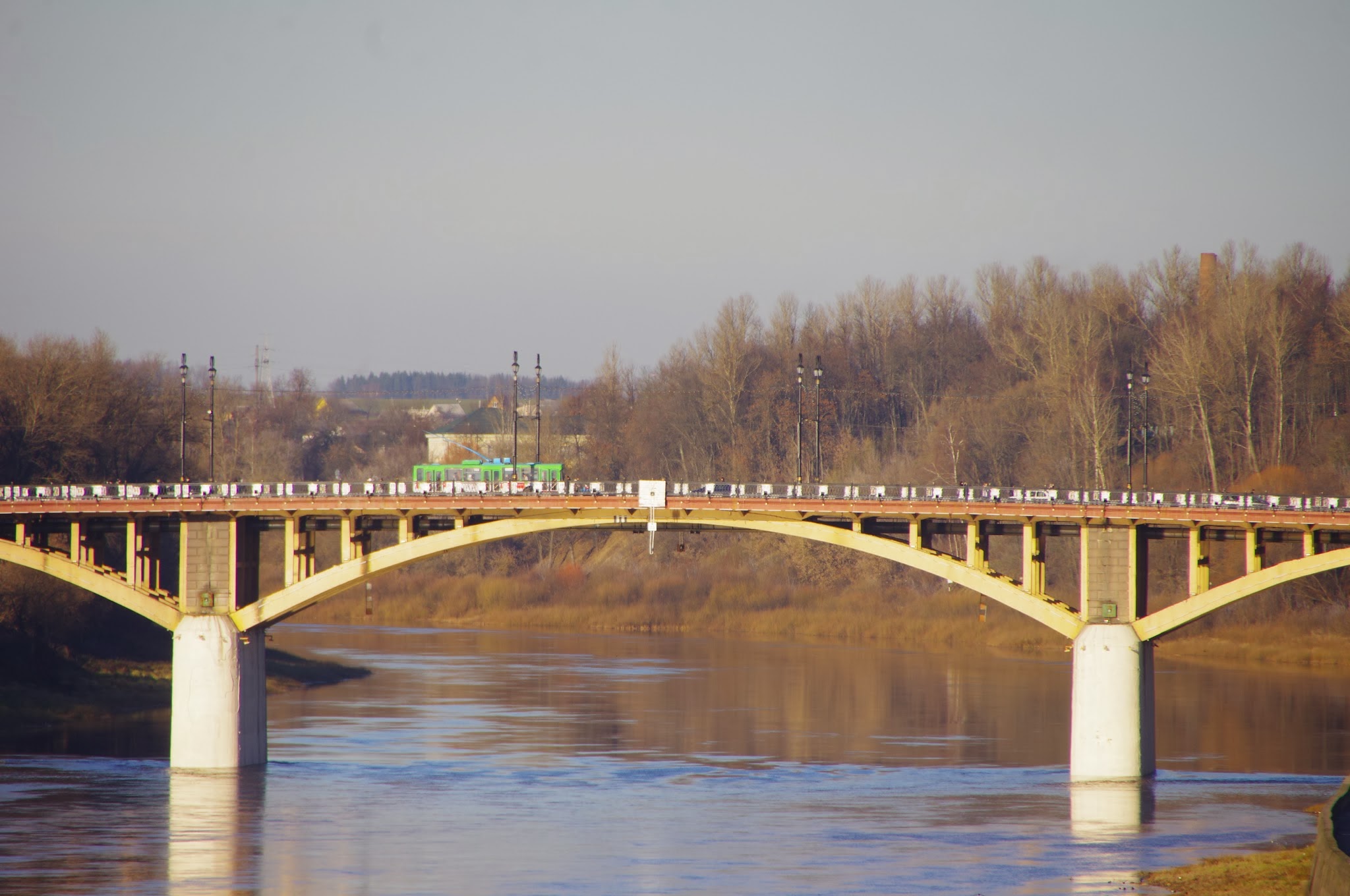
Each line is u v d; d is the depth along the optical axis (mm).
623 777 165500
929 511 161125
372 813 144750
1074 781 159625
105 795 153250
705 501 163500
